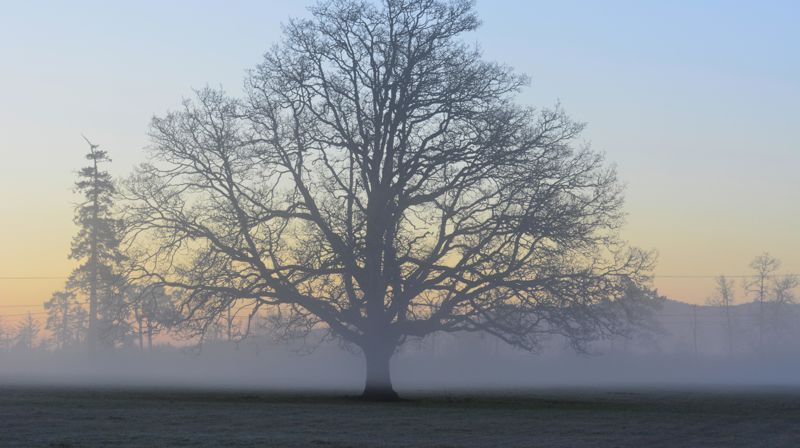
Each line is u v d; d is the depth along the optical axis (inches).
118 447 693.9
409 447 724.0
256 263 1652.3
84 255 3393.2
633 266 1642.5
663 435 881.5
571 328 1630.2
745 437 864.3
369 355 1664.6
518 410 1310.3
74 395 1617.9
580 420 1091.3
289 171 1706.4
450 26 1717.5
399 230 1619.1
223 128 1721.2
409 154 1685.5
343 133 1681.8
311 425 958.4
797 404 1594.5
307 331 1662.2
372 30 1736.0
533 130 1694.1
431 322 1651.1
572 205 1611.7
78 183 3449.8
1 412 1098.1
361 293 1694.1
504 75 1706.4
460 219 1646.2
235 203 1690.5
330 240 1622.8
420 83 1649.9
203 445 717.9
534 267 1604.3
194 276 1674.5
